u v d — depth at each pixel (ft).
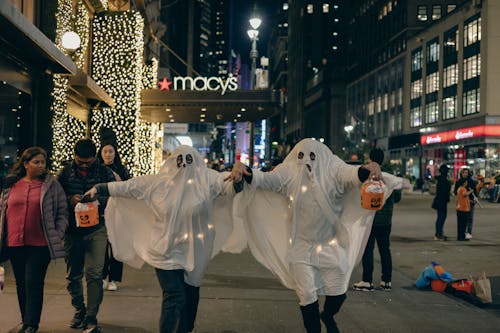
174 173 15.48
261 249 16.49
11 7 27.20
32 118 41.91
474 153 176.24
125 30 73.82
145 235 16.55
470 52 179.63
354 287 25.61
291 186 15.37
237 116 103.65
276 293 23.93
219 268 30.14
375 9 290.76
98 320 19.12
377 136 282.56
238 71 91.50
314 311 15.08
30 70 40.37
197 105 87.45
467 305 23.08
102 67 73.92
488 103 167.94
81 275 18.35
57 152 44.45
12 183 16.97
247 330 18.37
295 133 485.56
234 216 16.75
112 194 15.65
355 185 14.93
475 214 76.33
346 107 353.51
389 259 25.71
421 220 65.05
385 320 20.18
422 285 25.91
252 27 77.77
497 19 167.43
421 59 224.53
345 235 15.34
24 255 17.12
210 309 21.06
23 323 17.08
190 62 427.33
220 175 15.78
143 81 94.32
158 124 121.80
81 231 17.60
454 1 240.32
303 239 15.17
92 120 70.90
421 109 224.12
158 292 23.59
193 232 15.44
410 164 233.55
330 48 446.19
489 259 35.53
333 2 446.19
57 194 17.10
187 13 397.60
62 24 45.42
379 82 280.92
